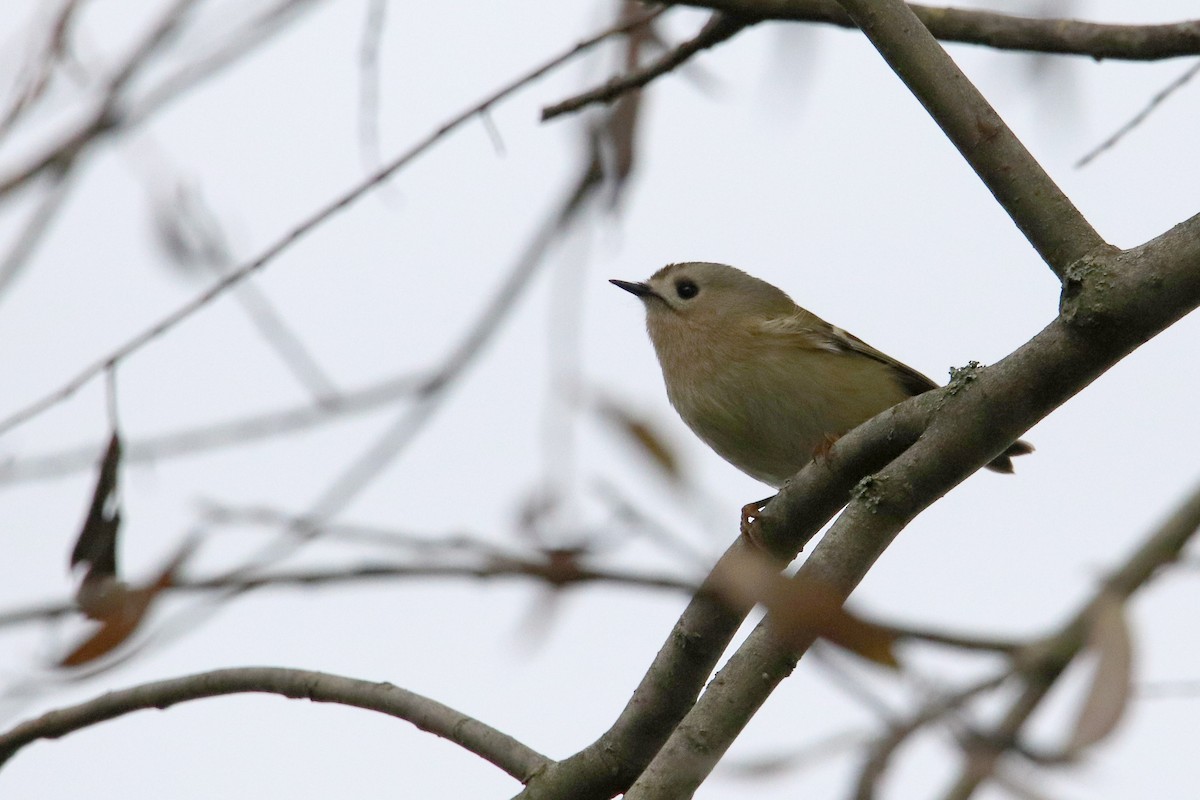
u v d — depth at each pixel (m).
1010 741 3.54
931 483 6.28
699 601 6.90
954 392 6.33
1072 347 6.05
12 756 8.21
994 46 9.05
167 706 8.07
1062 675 7.61
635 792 6.11
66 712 8.13
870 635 3.13
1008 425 6.21
